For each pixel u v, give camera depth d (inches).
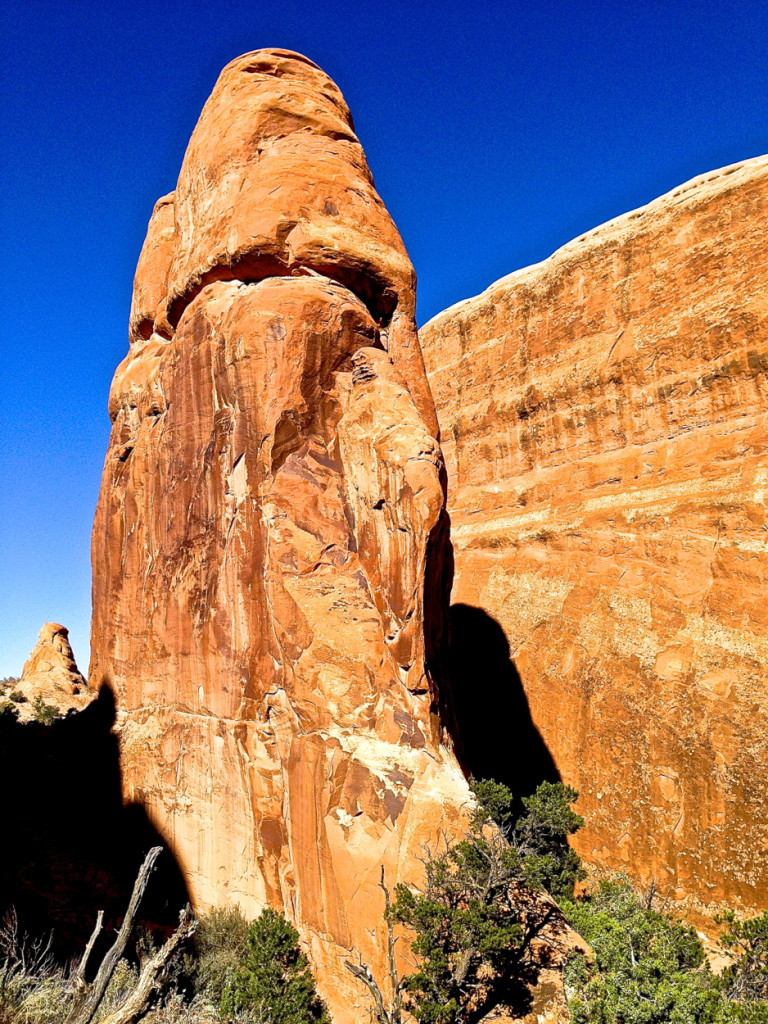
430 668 636.7
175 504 774.5
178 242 849.5
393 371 702.5
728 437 1076.5
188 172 852.0
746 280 1080.8
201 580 721.6
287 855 601.0
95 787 826.2
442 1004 451.5
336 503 656.4
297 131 781.9
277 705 628.7
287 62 831.7
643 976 511.5
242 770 647.1
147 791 760.3
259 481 662.5
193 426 752.3
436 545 653.3
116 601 893.8
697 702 958.4
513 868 509.7
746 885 832.9
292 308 677.9
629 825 967.0
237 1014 479.8
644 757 985.5
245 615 662.5
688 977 523.8
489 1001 489.1
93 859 738.8
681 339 1160.2
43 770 873.5
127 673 848.9
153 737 770.2
